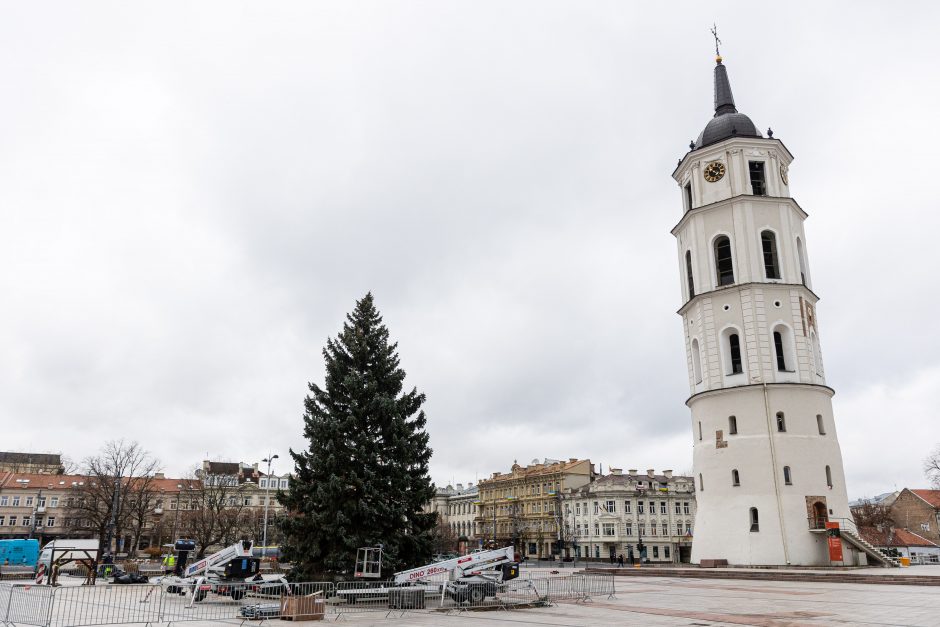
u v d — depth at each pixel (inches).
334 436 1242.6
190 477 4692.4
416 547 1250.0
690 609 921.5
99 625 777.6
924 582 1314.0
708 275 2018.9
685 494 4239.7
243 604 1032.2
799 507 1750.7
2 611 878.4
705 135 2162.9
